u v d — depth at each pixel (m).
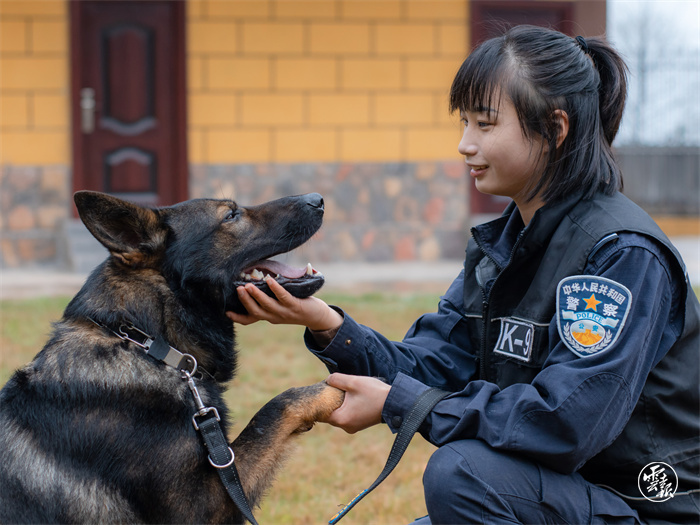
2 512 2.39
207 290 2.94
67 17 10.77
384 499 3.72
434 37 11.41
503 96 2.38
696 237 14.41
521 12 11.55
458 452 2.28
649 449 2.37
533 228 2.43
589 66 2.43
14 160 10.77
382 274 10.23
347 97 11.32
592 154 2.40
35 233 10.79
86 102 10.91
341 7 11.23
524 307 2.47
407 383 2.46
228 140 11.18
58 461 2.47
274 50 11.16
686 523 2.39
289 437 2.72
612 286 2.21
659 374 2.33
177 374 2.65
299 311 2.66
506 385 2.54
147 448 2.49
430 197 11.55
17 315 7.34
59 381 2.55
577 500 2.27
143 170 11.16
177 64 11.05
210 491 2.53
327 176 11.34
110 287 2.78
